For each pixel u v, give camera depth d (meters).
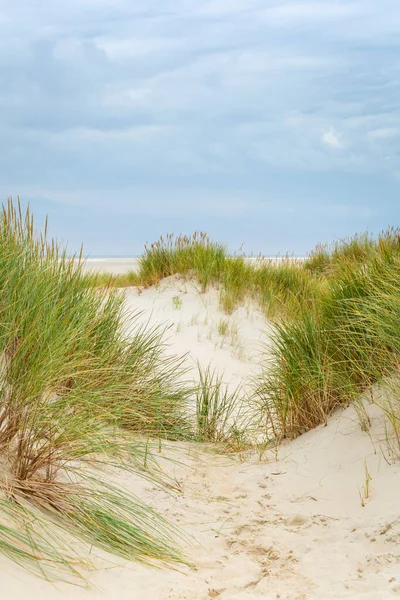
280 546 3.39
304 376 5.31
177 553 3.16
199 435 5.60
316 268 13.77
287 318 6.88
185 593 2.73
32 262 4.82
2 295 4.04
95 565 2.77
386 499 3.72
